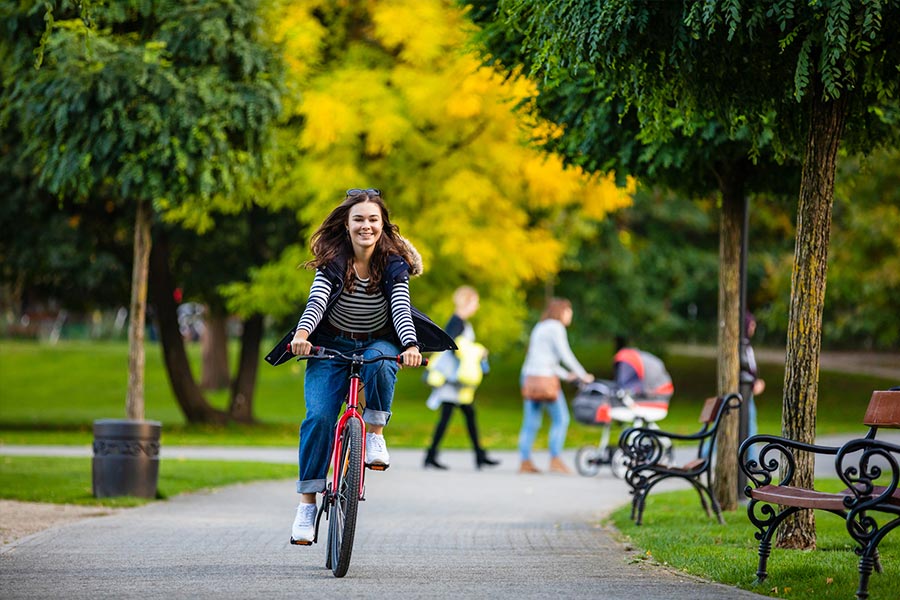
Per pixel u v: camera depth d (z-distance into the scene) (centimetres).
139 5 2177
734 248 1942
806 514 1432
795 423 1370
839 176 2078
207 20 2200
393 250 1218
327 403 1233
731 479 1945
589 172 1986
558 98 1892
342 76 3700
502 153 3756
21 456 2852
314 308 1182
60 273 4153
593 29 1266
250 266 4359
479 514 1984
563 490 2498
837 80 1252
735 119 1462
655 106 1405
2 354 8462
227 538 1540
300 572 1237
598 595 1098
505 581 1189
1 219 3975
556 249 3978
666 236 6203
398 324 1187
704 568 1266
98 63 2109
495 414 5819
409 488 2447
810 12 1203
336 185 3719
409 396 6862
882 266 5081
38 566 1273
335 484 1230
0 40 2134
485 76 3575
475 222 3891
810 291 1363
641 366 2912
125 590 1110
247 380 4738
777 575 1189
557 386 2970
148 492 2039
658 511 1972
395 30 3650
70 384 7244
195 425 4603
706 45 1295
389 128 3625
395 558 1377
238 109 2214
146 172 2169
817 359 1367
